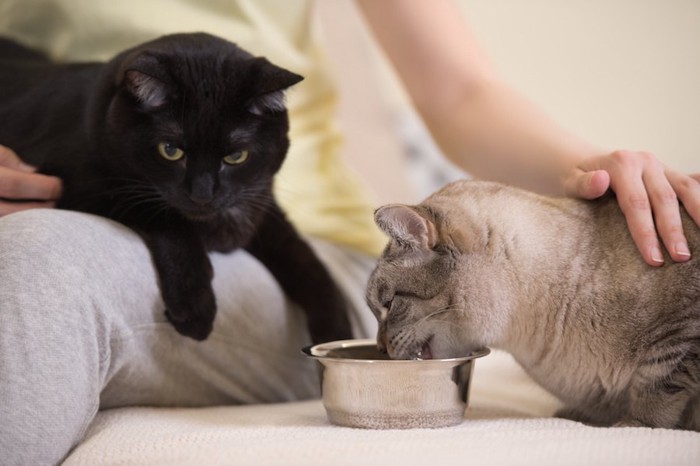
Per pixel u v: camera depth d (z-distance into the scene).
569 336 0.93
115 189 1.02
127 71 0.97
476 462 0.76
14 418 0.81
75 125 1.07
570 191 1.01
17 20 1.33
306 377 1.11
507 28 1.79
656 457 0.77
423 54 1.30
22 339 0.83
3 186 1.01
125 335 0.92
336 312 1.13
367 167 1.70
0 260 0.85
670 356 0.89
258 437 0.84
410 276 0.97
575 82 1.79
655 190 0.94
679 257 0.90
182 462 0.79
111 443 0.86
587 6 1.78
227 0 1.34
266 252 1.13
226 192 1.03
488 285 0.95
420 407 0.89
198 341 0.99
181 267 0.98
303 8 1.41
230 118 1.01
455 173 1.71
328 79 1.40
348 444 0.80
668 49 1.78
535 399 1.07
